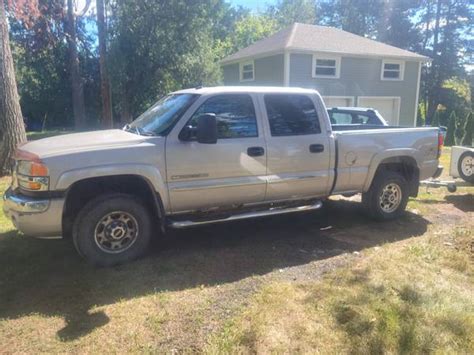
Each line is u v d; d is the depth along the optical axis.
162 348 2.92
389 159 5.81
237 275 4.10
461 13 37.66
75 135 4.72
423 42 40.03
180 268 4.24
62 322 3.23
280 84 20.20
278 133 4.94
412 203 6.92
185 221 4.50
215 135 4.24
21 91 30.86
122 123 25.62
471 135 20.72
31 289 3.76
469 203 6.98
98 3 21.41
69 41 25.80
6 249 4.71
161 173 4.29
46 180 3.88
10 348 2.91
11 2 13.69
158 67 25.09
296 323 3.22
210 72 25.69
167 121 4.52
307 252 4.73
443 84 39.62
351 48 21.12
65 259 4.44
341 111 9.08
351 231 5.50
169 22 24.38
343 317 3.31
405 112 23.45
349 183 5.49
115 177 4.20
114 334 3.08
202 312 3.38
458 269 4.30
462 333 3.13
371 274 4.11
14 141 8.92
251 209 5.02
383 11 41.41
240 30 41.44
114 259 4.27
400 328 3.14
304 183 5.14
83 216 4.10
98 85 30.75
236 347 2.92
